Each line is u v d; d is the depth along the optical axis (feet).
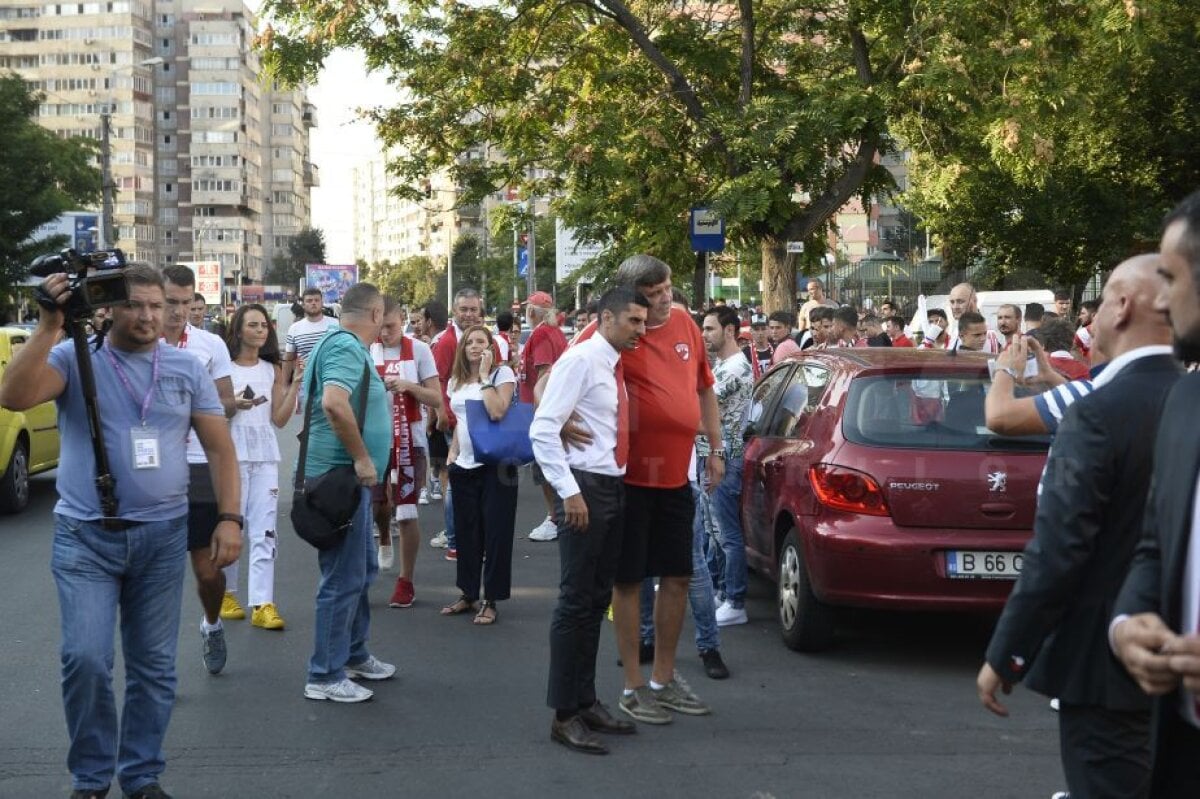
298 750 19.15
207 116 553.23
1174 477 7.93
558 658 19.39
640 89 67.82
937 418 23.84
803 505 24.45
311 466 21.66
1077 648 10.48
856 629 27.45
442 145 68.13
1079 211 100.12
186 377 16.92
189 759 18.71
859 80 62.28
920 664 24.59
